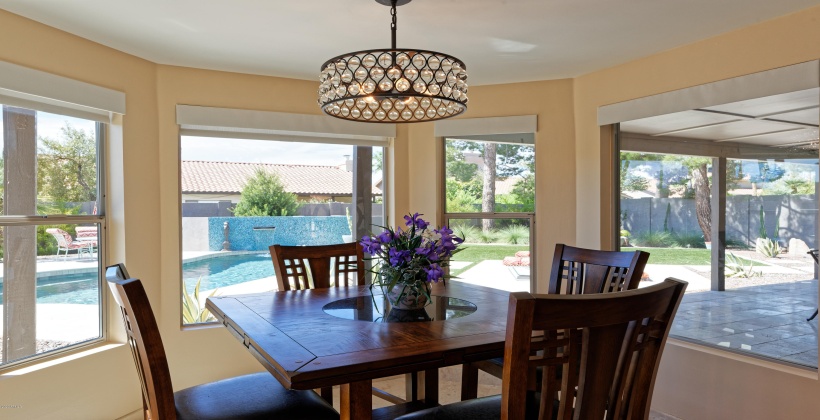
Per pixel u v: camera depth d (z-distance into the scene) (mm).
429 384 2688
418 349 1610
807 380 2545
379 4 2436
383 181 4199
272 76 3693
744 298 2908
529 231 3934
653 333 1476
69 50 2830
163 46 3037
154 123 3348
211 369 3514
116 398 3045
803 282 2654
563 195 3801
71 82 2814
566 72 3645
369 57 1895
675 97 3119
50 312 2840
